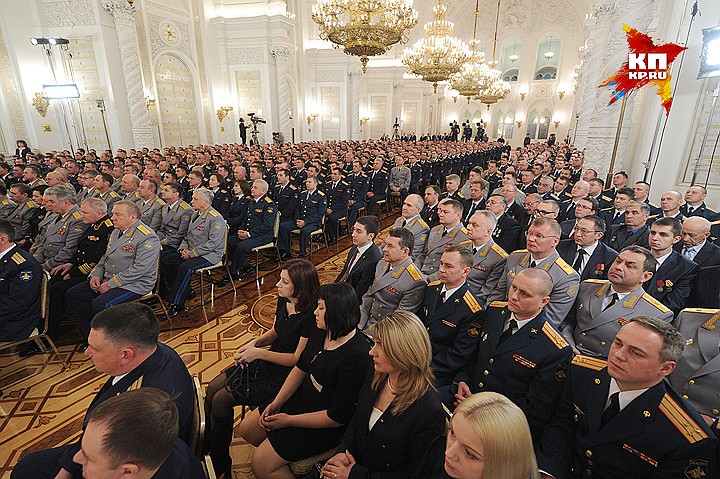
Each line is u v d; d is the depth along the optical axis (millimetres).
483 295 3047
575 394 1571
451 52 10680
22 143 9680
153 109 12250
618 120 5707
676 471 1292
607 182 5516
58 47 10562
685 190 5195
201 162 8352
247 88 14750
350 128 18766
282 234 5250
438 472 1328
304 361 1935
